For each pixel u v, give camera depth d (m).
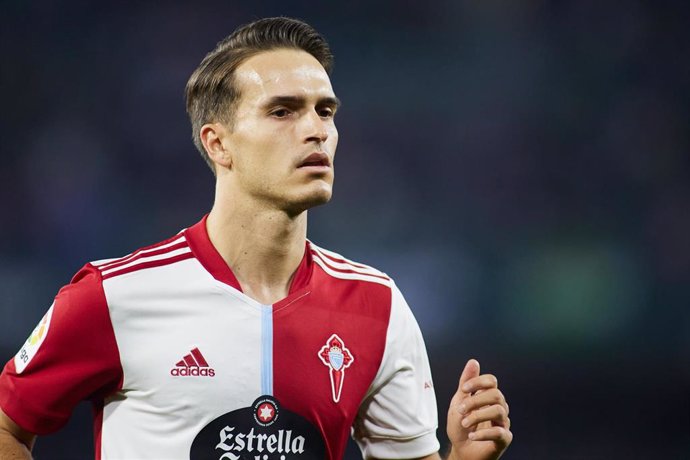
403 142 61.06
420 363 11.10
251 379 9.90
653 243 57.88
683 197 59.03
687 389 41.22
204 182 57.78
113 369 9.87
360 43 62.31
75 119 57.97
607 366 48.38
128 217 56.72
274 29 10.52
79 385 9.89
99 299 9.85
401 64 62.22
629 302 56.12
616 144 60.47
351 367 10.31
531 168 60.41
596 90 61.16
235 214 10.34
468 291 56.97
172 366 9.80
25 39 58.22
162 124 58.38
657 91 60.88
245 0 60.28
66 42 58.53
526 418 34.94
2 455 9.95
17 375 10.04
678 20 61.19
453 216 59.38
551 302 56.72
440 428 32.62
